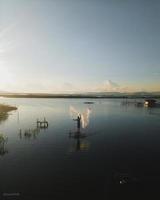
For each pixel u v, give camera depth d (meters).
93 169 9.70
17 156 11.10
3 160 10.56
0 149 12.08
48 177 8.89
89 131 16.05
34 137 14.33
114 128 16.92
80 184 8.36
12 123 18.42
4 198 7.52
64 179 8.74
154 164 10.02
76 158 10.68
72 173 9.16
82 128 16.89
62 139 13.95
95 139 14.13
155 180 8.55
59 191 7.87
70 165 9.91
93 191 7.83
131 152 11.76
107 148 12.34
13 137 14.39
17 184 8.39
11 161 10.48
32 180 8.60
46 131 15.95
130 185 8.26
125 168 9.55
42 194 7.60
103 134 15.25
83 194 7.67
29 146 12.45
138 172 9.38
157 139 14.05
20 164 10.13
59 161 10.52
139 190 7.86
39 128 16.75
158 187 8.09
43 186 8.11
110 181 8.55
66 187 8.15
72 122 18.86
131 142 13.49
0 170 9.48
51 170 9.58
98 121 19.56
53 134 15.09
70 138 14.09
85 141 13.51
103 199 7.30
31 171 9.33
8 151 11.85
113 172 9.20
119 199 7.39
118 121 19.61
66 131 15.90
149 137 14.61
